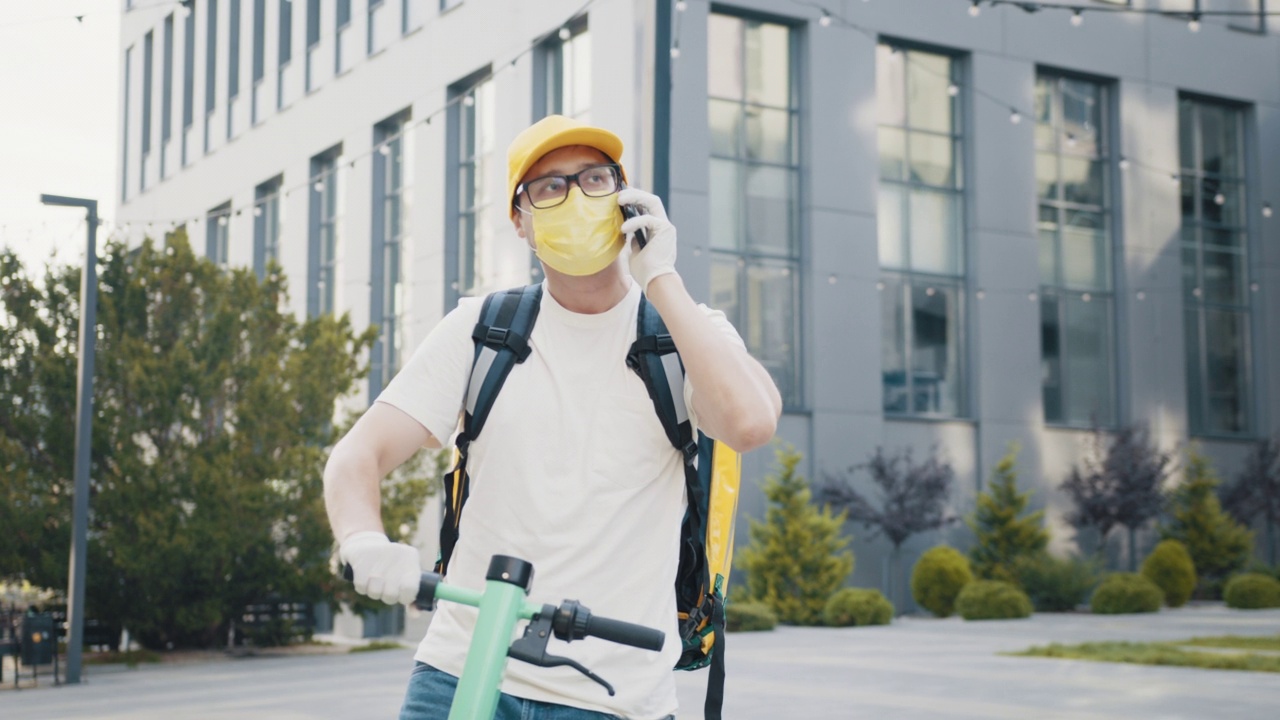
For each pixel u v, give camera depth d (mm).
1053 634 18750
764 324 24047
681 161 22797
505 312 2348
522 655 1755
